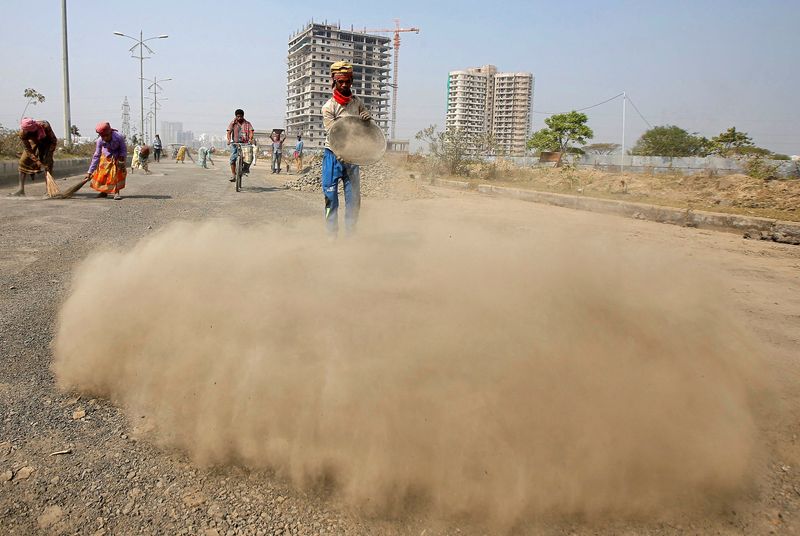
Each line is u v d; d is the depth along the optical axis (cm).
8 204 936
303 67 14425
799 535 180
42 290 421
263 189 1427
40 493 191
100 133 1030
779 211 1176
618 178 1903
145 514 183
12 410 243
